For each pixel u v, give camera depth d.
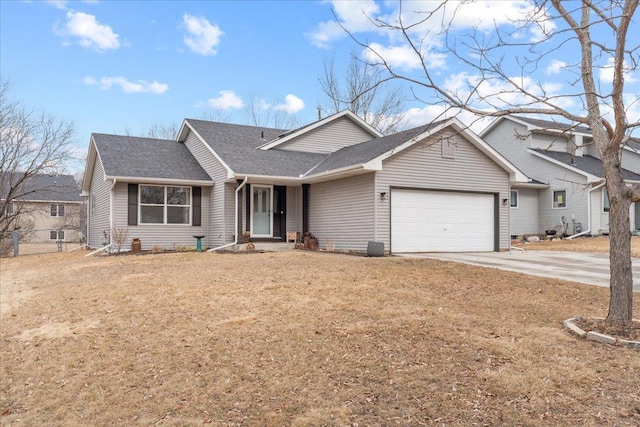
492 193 16.73
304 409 4.30
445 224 15.72
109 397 4.88
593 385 4.43
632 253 16.17
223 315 7.18
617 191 6.09
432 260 11.87
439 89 6.14
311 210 17.41
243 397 4.64
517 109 6.25
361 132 20.97
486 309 7.26
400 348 5.54
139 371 5.44
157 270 11.22
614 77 5.70
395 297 7.93
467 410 4.07
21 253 23.14
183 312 7.45
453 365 5.00
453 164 15.87
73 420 4.47
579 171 22.95
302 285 8.81
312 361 5.32
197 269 11.05
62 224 40.28
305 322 6.64
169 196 17.72
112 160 17.47
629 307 6.07
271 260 12.21
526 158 26.00
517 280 9.53
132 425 4.29
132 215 16.95
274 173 16.25
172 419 4.32
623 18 5.49
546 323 6.52
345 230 15.62
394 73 6.38
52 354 6.19
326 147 20.08
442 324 6.36
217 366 5.39
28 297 9.62
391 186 14.66
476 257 14.04
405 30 6.08
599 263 12.78
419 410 4.12
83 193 23.34
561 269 11.56
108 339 6.53
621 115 5.72
